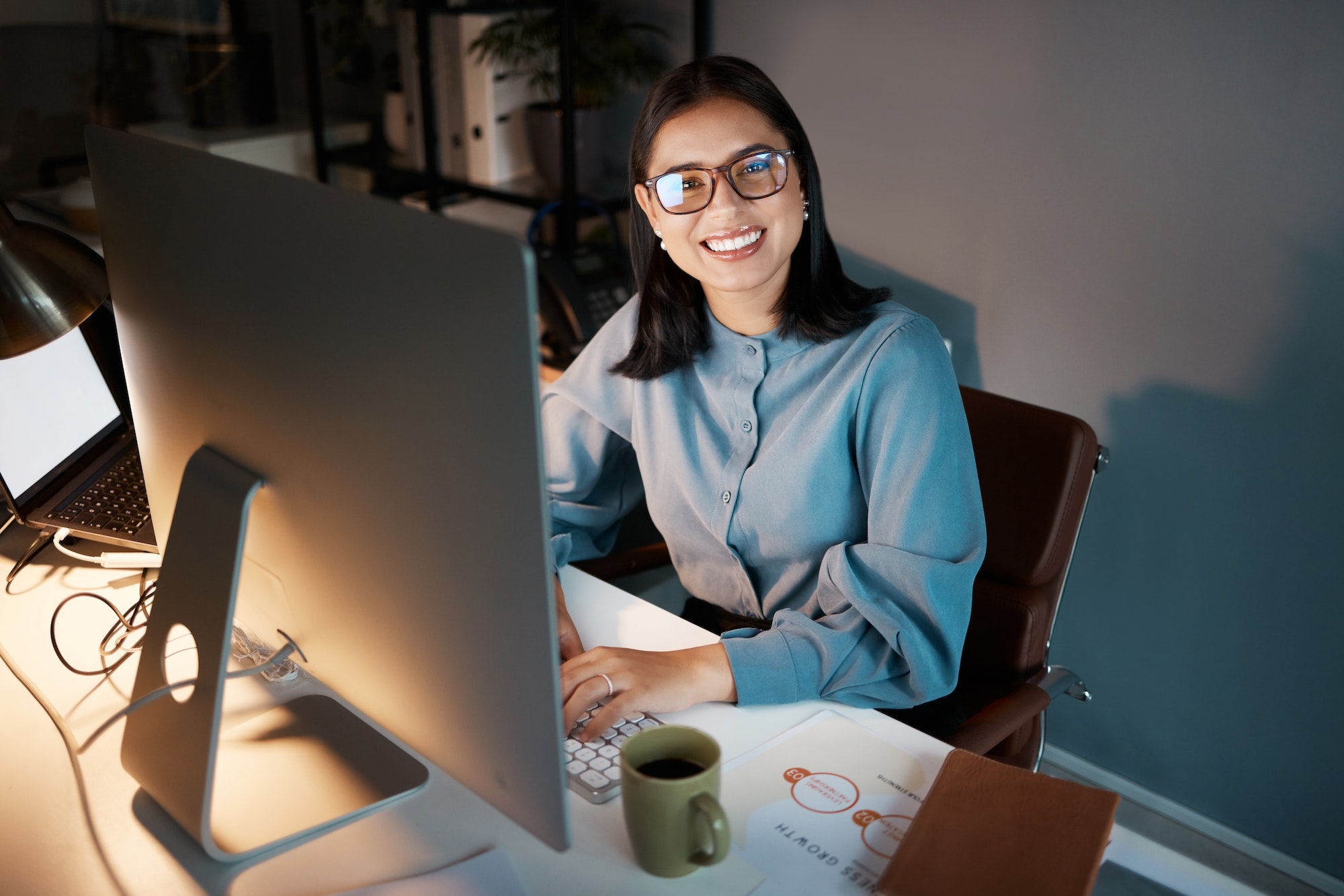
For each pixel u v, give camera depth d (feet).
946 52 6.21
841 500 4.16
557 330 7.26
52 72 7.02
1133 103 5.63
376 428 2.28
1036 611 4.38
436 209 8.29
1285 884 6.18
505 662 2.25
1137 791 6.79
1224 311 5.63
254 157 8.13
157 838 2.82
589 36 7.72
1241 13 5.16
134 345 3.09
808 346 4.17
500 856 2.73
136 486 4.58
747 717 3.34
